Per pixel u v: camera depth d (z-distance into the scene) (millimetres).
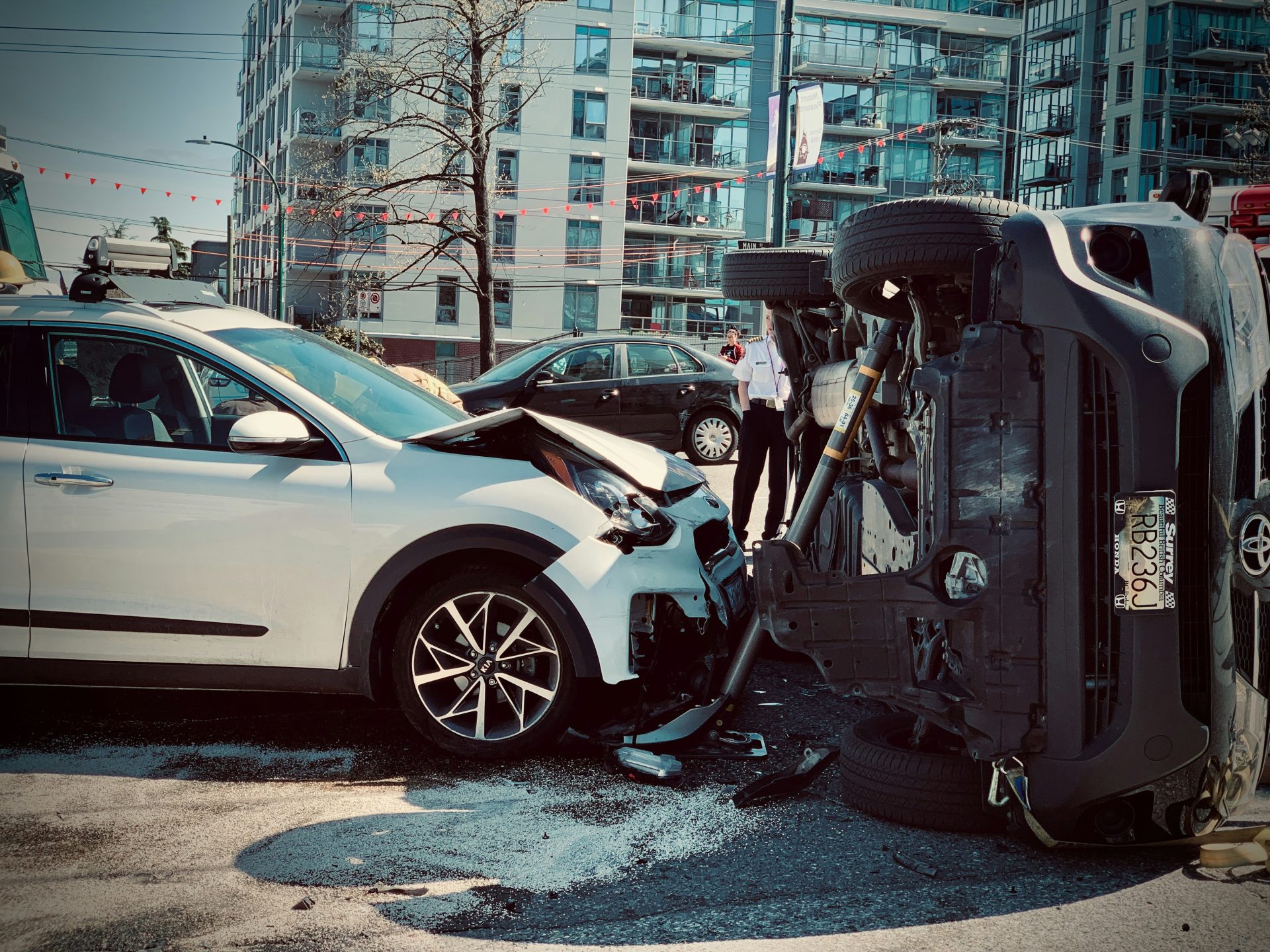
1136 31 58781
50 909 2898
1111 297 2951
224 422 4277
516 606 4121
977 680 3115
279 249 37250
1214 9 58438
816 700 5059
